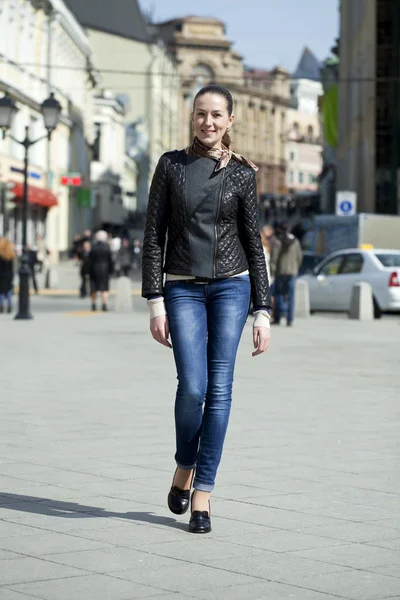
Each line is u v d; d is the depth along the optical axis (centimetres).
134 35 13238
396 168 5962
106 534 684
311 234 4994
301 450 995
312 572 606
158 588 572
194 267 695
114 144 11031
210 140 698
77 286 5459
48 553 637
